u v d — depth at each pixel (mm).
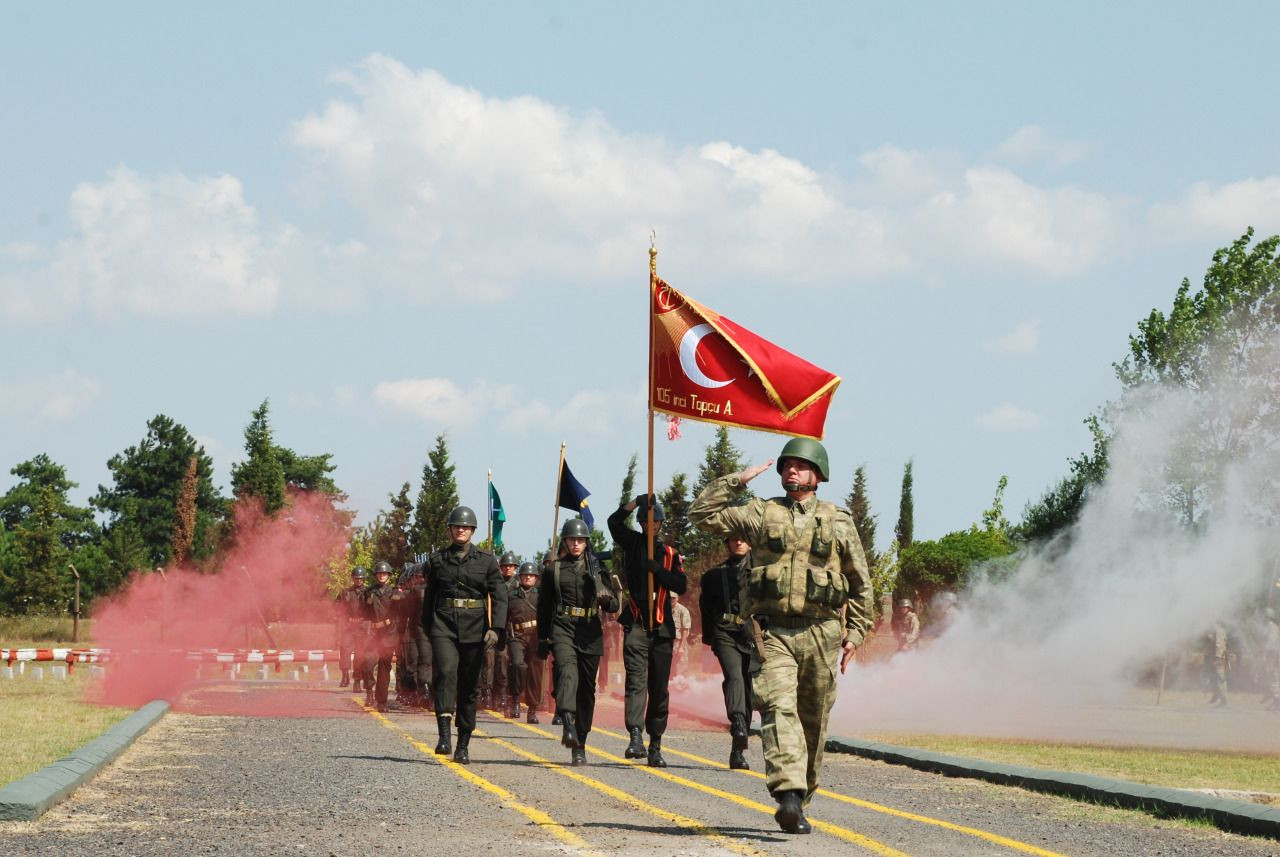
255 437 103375
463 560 18828
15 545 112375
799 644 12195
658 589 18906
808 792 12750
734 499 12633
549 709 32219
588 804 14031
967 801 15195
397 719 27078
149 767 16703
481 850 10883
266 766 17094
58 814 12422
